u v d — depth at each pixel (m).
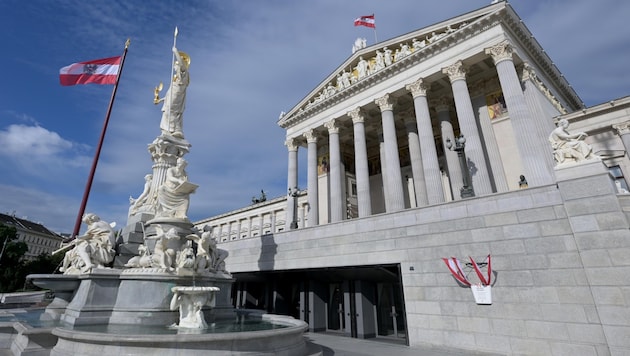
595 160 11.52
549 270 11.74
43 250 83.38
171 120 16.45
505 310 12.27
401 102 34.91
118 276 11.01
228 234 70.75
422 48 28.67
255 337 8.18
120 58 24.64
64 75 23.02
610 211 10.88
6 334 9.59
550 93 30.69
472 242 13.69
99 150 22.89
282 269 20.25
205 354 7.50
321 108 37.53
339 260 17.77
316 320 18.86
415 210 15.70
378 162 41.78
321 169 43.16
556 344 11.06
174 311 10.68
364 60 35.75
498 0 25.48
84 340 7.54
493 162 27.47
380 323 17.23
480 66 28.95
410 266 15.16
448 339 13.27
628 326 9.88
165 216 12.95
